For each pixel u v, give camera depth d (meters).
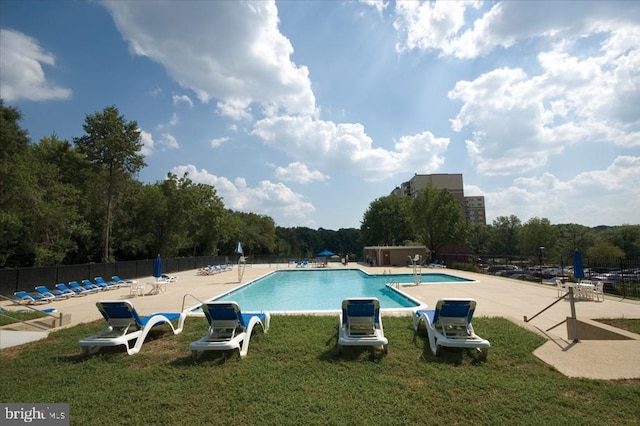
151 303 13.30
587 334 7.49
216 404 4.37
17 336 7.94
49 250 23.72
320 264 43.16
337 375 5.23
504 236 73.31
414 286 17.00
